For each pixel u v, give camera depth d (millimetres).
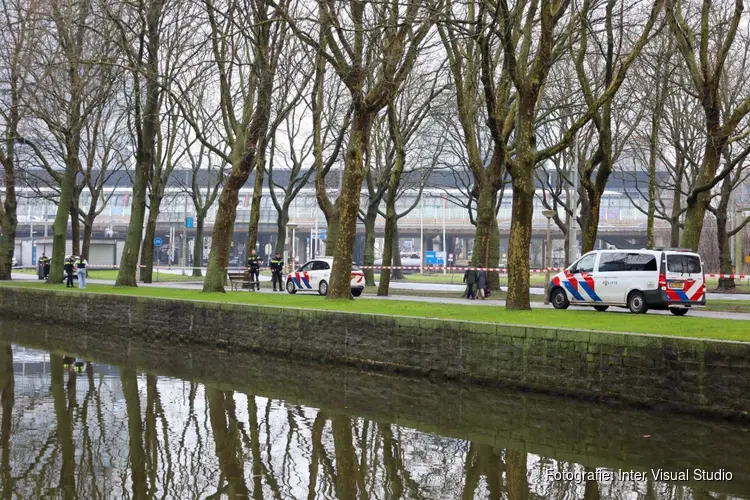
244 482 11039
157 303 29672
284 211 49594
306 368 21875
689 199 27797
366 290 44562
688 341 15180
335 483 11039
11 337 30250
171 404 16719
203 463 11992
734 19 25141
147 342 28625
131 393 18031
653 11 20562
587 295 26594
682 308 26281
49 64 32938
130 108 36500
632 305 25328
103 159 51562
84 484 10859
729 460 12180
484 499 10352
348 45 25578
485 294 34906
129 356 24719
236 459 12266
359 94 25891
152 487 10758
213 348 26781
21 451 12625
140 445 13086
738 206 55062
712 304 31922
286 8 28109
